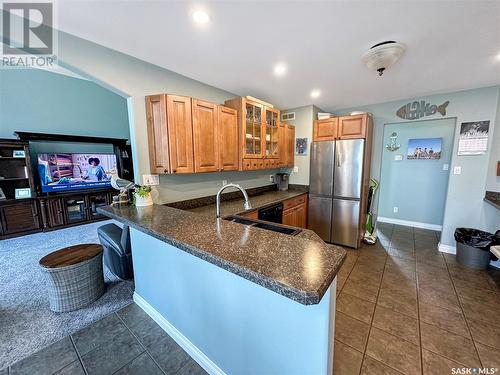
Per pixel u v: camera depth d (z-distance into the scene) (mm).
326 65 2121
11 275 2564
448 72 2295
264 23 1478
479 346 1575
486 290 2242
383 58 1811
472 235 2869
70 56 1628
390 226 4387
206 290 1341
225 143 2588
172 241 1243
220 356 1341
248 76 2404
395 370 1410
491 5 1285
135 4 1289
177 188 2486
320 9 1336
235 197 3234
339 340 1649
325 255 1011
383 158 4559
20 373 1396
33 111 4195
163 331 1739
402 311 1954
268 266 899
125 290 2285
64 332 1726
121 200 2133
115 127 5305
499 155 2723
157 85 2176
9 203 3768
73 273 1932
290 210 3311
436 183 4070
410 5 1298
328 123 3512
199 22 1469
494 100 2727
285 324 1002
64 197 4332
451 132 3857
